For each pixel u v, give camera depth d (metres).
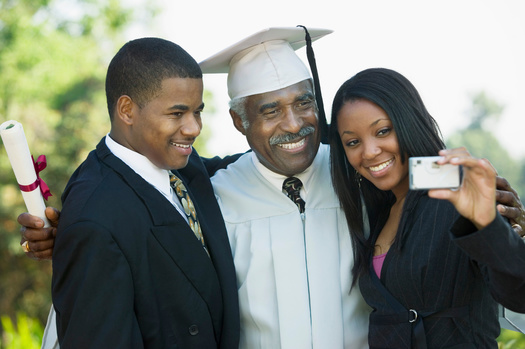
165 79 2.65
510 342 4.29
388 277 2.70
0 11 11.95
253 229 3.10
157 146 2.71
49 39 12.02
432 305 2.60
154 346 2.64
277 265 3.01
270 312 3.01
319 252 3.04
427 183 2.09
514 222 2.56
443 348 2.57
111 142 2.81
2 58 11.77
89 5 12.84
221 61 3.17
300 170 3.08
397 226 2.80
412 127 2.66
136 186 2.69
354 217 2.93
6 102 11.92
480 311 2.57
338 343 2.96
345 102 2.74
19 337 5.62
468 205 2.08
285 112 3.01
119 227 2.58
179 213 2.76
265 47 3.08
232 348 2.82
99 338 2.47
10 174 12.05
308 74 3.12
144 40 2.74
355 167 2.80
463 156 2.06
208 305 2.78
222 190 3.22
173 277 2.69
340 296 3.00
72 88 12.34
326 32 3.21
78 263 2.52
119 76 2.71
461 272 2.54
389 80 2.70
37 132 12.20
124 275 2.55
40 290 12.78
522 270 2.12
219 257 2.88
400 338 2.65
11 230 12.02
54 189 11.98
